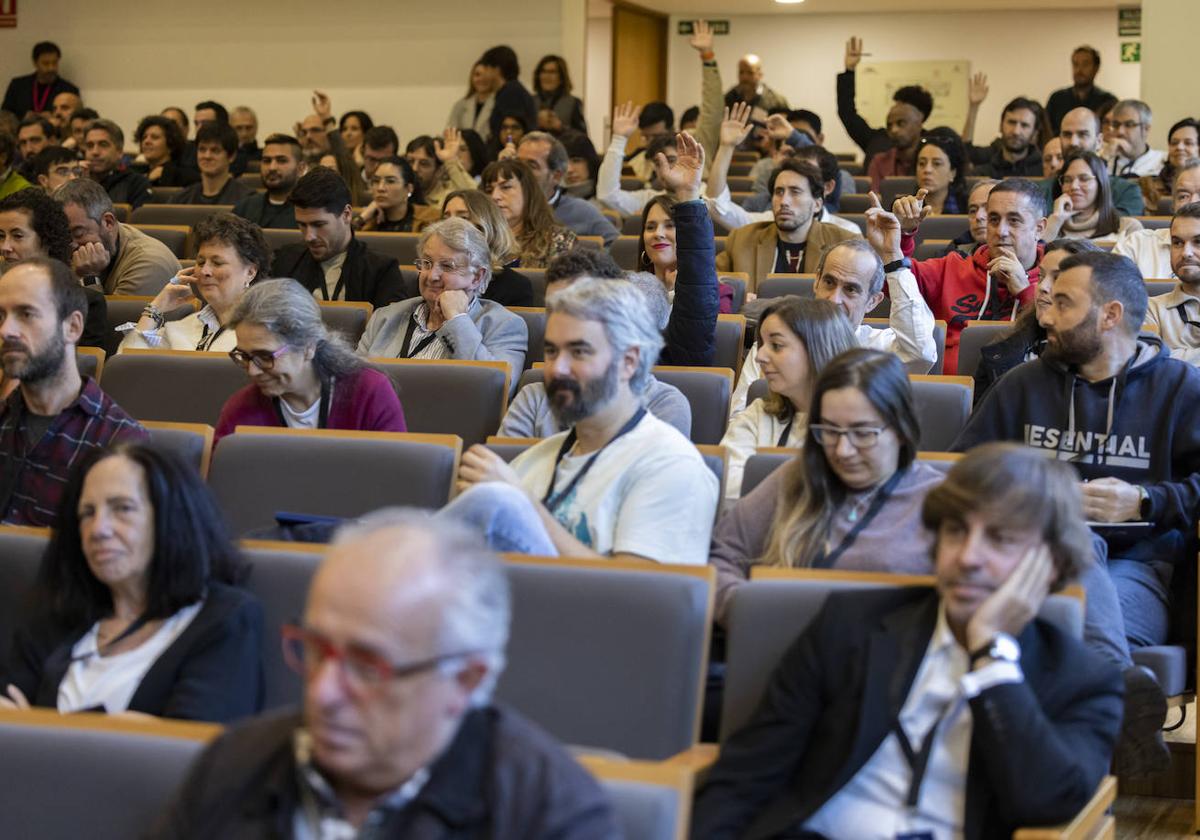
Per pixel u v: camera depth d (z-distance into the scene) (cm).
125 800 183
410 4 1220
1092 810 206
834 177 670
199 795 159
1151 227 652
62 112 1173
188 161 977
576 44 1192
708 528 276
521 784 153
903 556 254
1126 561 324
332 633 145
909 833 197
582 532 275
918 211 512
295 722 161
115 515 231
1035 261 505
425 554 148
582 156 880
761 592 222
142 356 400
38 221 482
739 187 910
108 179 840
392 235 642
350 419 351
